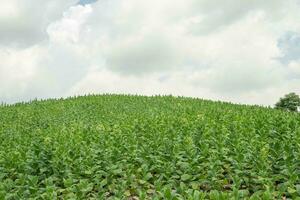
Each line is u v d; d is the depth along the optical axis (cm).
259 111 2898
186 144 1778
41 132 2486
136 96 4612
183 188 1279
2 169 1652
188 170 1485
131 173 1559
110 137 2047
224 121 2316
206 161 1633
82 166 1590
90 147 1920
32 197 1341
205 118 2444
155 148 1806
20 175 1497
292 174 1334
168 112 3153
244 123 2233
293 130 2047
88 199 1363
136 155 1709
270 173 1478
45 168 1606
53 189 1328
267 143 1847
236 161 1526
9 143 2194
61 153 1759
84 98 4500
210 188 1421
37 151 1814
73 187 1386
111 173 1531
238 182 1335
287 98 3872
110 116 3172
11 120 3378
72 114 3434
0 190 1370
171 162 1605
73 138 2097
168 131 2095
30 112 3712
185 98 4475
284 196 1359
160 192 1196
